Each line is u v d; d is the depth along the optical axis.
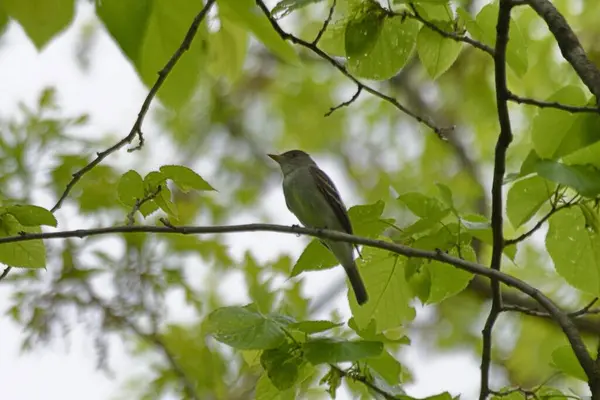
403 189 16.98
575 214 6.82
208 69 6.55
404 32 6.86
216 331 6.22
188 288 11.46
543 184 6.64
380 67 6.94
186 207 12.20
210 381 10.94
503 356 14.31
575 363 6.58
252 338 6.14
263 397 6.91
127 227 6.71
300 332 6.46
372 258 7.43
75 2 4.91
